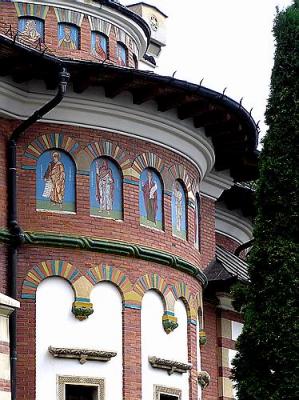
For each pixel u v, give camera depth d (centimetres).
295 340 2331
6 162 2466
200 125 2733
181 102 2591
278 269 2381
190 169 2797
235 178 3172
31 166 2488
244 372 2400
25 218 2459
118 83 2486
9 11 2819
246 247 3391
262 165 2475
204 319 3052
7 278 2402
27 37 2806
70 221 2488
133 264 2550
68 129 2536
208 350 3045
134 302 2528
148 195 2634
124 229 2548
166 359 2572
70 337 2438
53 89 2495
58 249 2464
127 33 3002
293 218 2406
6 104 2467
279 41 2502
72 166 2528
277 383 2350
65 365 2420
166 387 2578
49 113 2517
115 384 2467
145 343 2542
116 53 2947
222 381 3055
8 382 2161
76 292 2455
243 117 2706
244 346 2409
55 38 2828
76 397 2452
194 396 2684
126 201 2570
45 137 2512
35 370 2391
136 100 2572
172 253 2653
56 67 2397
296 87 2455
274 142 2459
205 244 3061
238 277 2995
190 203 2777
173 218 2698
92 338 2459
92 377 2439
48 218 2473
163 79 2478
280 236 2411
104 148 2562
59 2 2847
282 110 2458
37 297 2427
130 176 2591
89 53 2864
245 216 3431
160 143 2677
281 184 2430
